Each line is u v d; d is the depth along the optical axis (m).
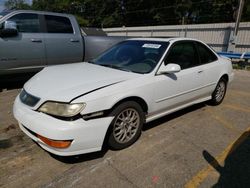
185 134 3.65
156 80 3.34
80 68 3.63
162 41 3.91
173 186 2.48
